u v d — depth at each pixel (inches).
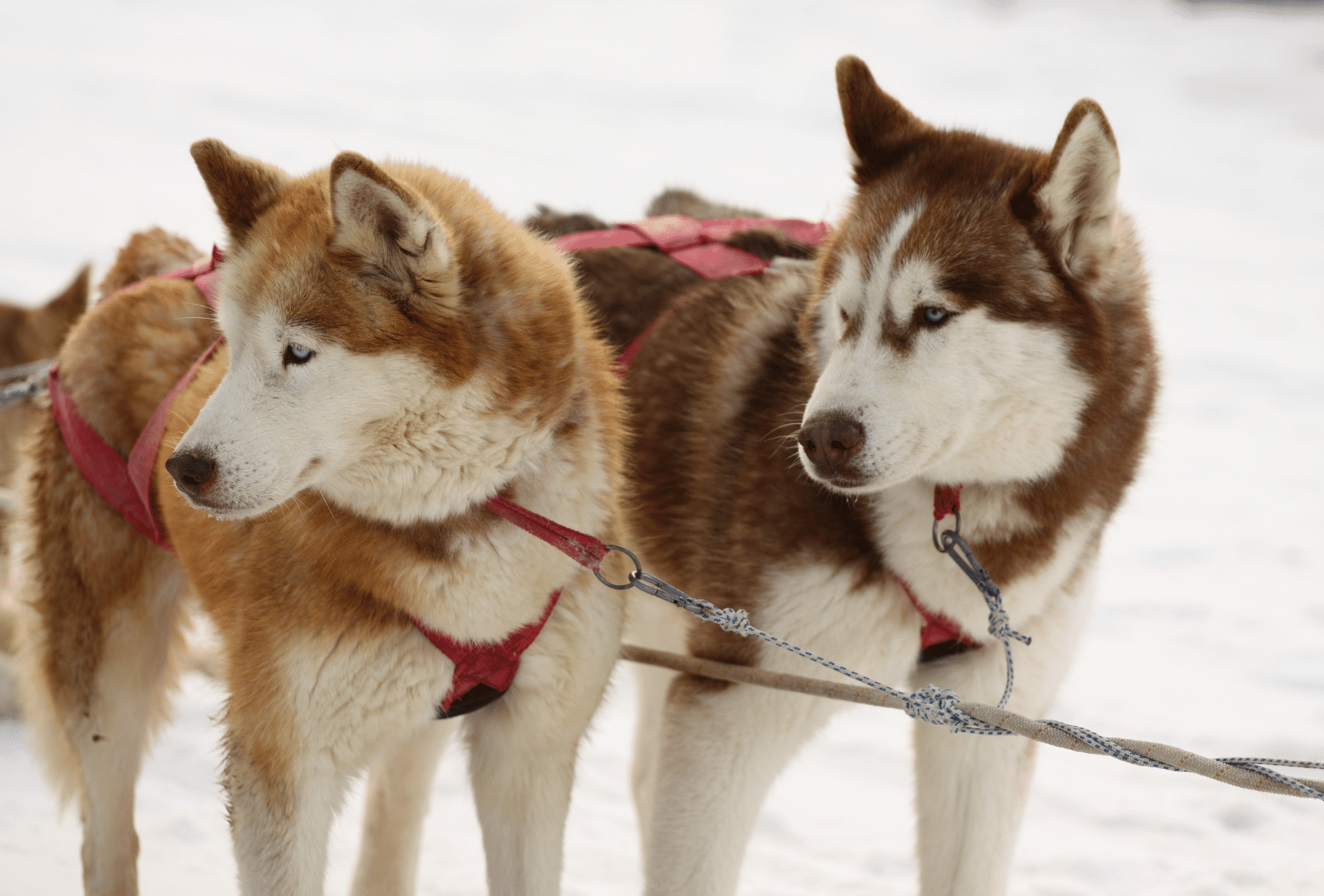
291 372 137.9
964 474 161.9
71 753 185.0
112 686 181.3
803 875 219.8
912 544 167.5
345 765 153.0
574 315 154.6
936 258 154.9
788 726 174.4
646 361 201.6
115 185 886.4
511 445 146.4
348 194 134.4
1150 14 3223.4
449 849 220.2
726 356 191.3
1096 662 323.0
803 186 1125.1
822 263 176.4
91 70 1409.9
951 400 153.9
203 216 821.9
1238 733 280.7
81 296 315.6
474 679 153.3
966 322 153.4
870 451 151.1
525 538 149.2
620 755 266.8
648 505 194.5
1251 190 1290.6
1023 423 157.8
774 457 177.0
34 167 916.6
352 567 145.7
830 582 170.9
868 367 154.6
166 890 195.0
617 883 212.7
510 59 2053.4
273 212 149.3
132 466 172.2
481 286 144.0
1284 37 2822.3
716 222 233.5
